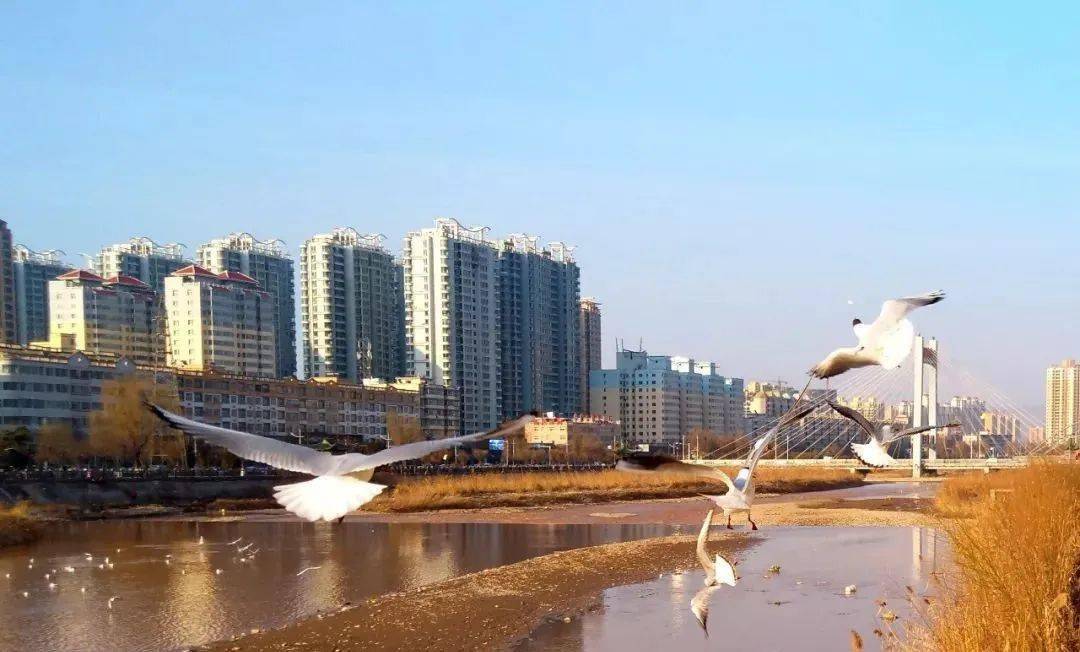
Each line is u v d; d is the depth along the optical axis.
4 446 102.75
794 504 93.75
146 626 35.78
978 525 25.06
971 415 167.12
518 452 177.38
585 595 41.44
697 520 78.88
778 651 30.12
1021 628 16.34
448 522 80.38
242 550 54.25
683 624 34.78
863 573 44.59
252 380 148.00
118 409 107.31
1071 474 28.69
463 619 36.69
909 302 10.06
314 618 37.09
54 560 54.22
